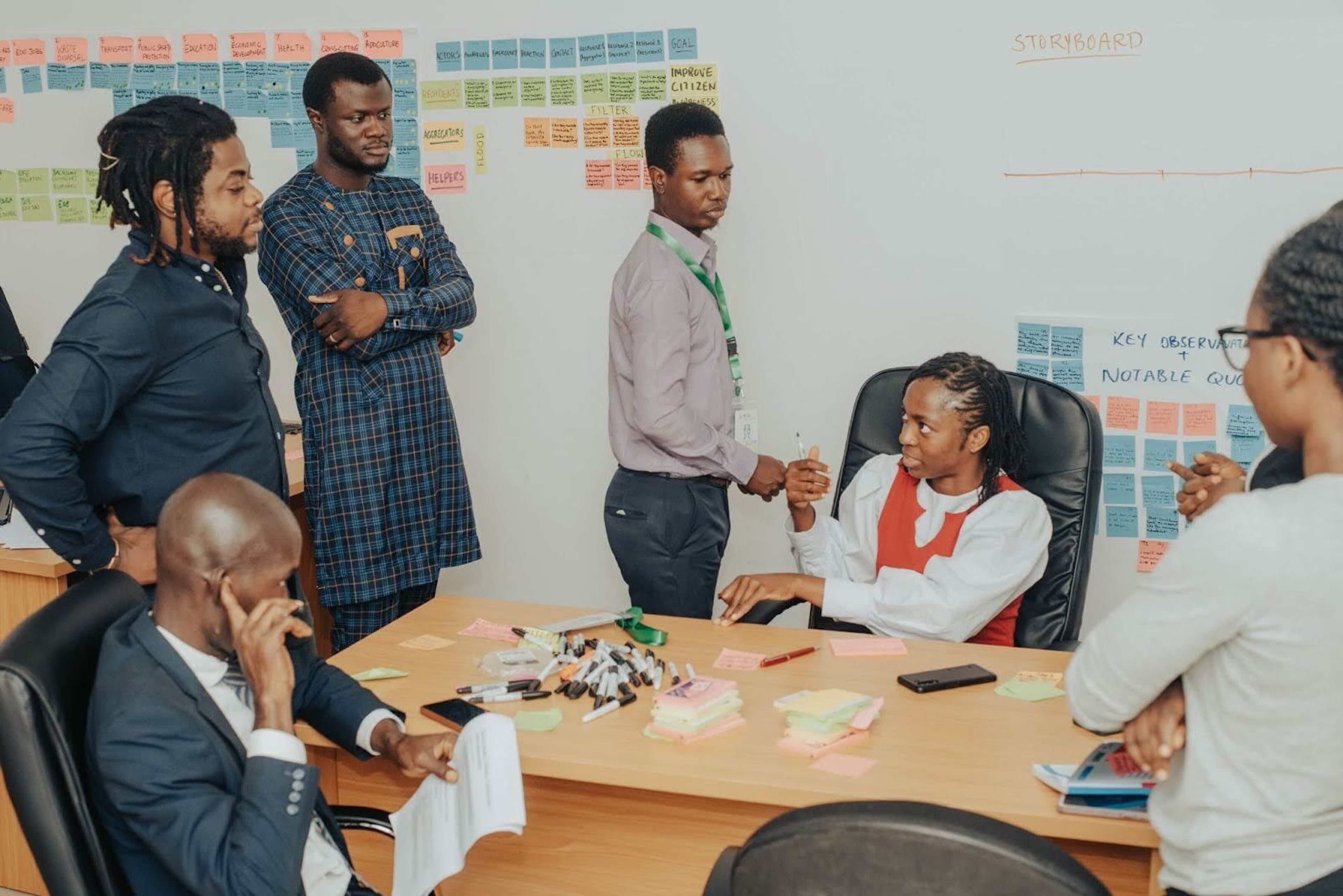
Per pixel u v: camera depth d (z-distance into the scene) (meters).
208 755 1.28
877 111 2.95
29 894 2.44
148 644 1.31
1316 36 2.64
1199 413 2.85
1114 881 1.51
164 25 3.45
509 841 1.78
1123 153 2.81
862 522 2.33
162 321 1.82
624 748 1.61
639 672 1.84
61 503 1.78
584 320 3.29
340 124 2.57
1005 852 0.86
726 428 2.56
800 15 2.96
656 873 1.72
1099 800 1.42
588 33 3.12
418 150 3.31
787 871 0.92
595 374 3.31
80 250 3.67
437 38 3.24
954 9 2.86
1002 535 2.13
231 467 1.97
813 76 2.98
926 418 2.13
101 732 1.25
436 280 2.74
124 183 1.80
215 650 1.35
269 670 1.28
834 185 3.02
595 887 1.75
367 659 1.97
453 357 3.41
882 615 2.11
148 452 1.88
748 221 3.09
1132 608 1.17
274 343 3.51
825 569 2.37
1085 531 2.24
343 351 2.57
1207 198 2.77
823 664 1.92
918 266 3.00
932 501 2.23
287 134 3.41
